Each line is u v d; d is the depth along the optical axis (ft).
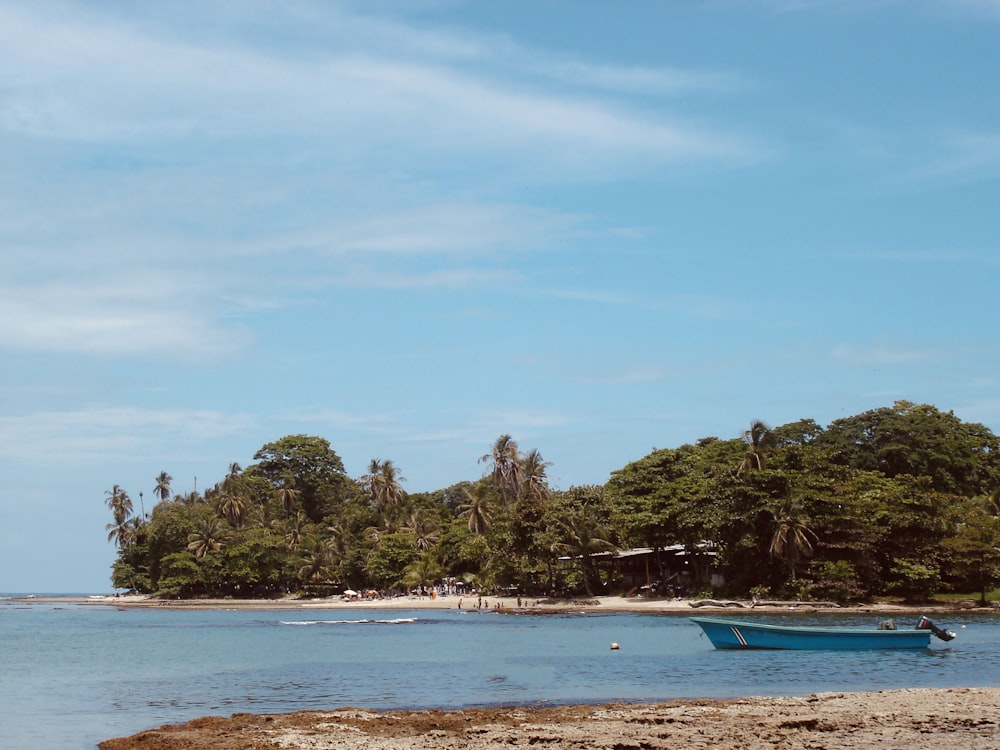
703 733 88.12
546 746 83.30
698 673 146.61
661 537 364.79
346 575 517.55
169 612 437.58
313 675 152.76
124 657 193.36
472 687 133.49
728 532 336.70
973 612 307.99
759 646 177.17
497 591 423.64
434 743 85.15
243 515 556.10
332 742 86.07
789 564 333.62
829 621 265.95
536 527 387.34
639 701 116.47
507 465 449.06
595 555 390.42
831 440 478.59
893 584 333.83
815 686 131.03
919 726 90.63
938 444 454.81
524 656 178.40
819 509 334.44
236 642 233.14
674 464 406.21
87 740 95.50
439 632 252.83
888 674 143.64
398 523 524.93
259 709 115.85
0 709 118.01
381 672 155.22
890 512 339.98
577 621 291.38
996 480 464.24
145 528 573.33
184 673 159.22
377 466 570.87
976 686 130.21
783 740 84.69
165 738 89.10
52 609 570.05
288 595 526.16
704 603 331.57
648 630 247.09
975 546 335.06
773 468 341.21
